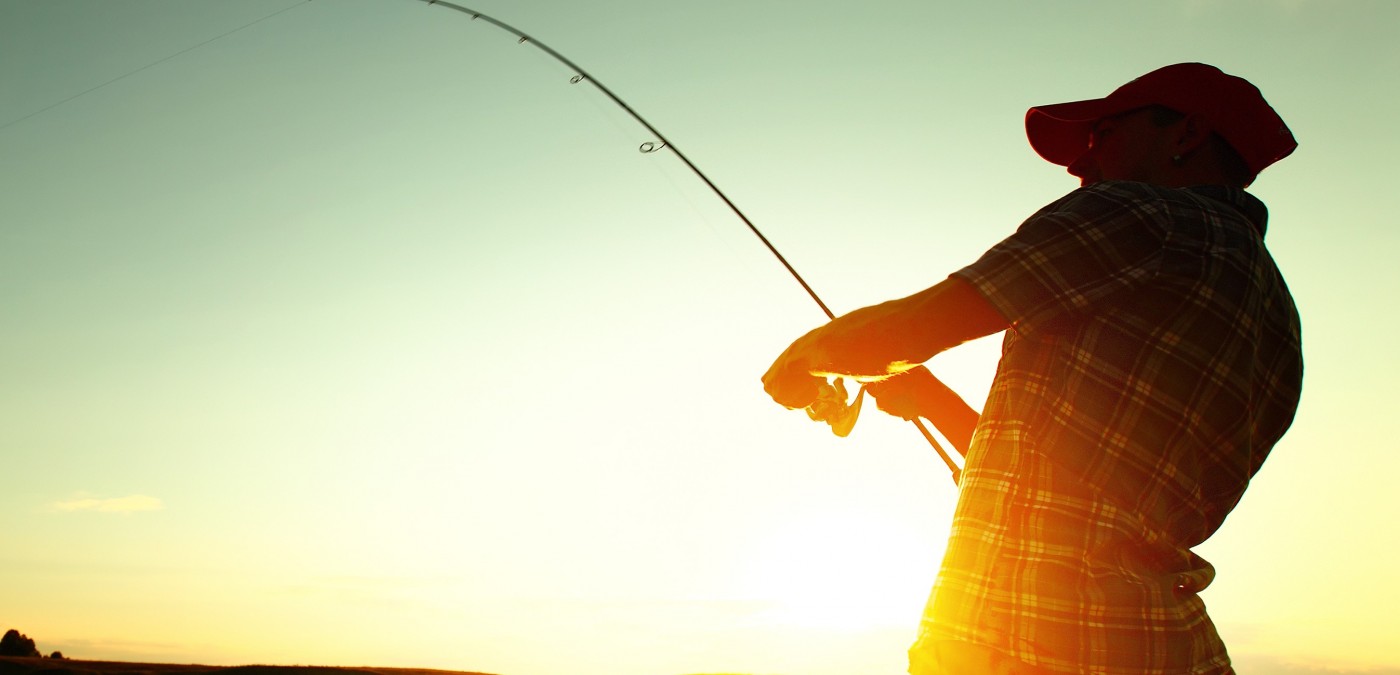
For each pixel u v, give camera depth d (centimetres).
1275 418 198
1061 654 158
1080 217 172
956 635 170
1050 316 166
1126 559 165
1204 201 185
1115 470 167
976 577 171
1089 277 168
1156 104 202
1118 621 158
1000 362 187
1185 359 168
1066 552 164
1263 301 183
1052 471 169
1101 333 170
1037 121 225
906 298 176
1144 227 173
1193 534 174
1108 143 210
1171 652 159
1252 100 198
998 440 178
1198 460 171
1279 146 200
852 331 178
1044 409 172
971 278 167
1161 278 170
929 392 276
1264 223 197
